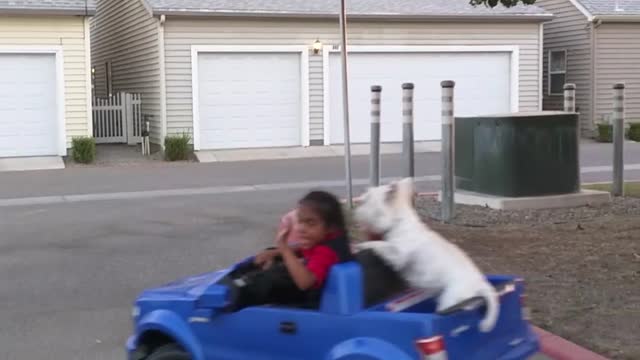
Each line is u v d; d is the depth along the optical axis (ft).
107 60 92.48
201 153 72.43
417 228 13.15
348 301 12.39
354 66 77.05
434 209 39.93
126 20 82.74
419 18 77.30
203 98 73.15
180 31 71.56
